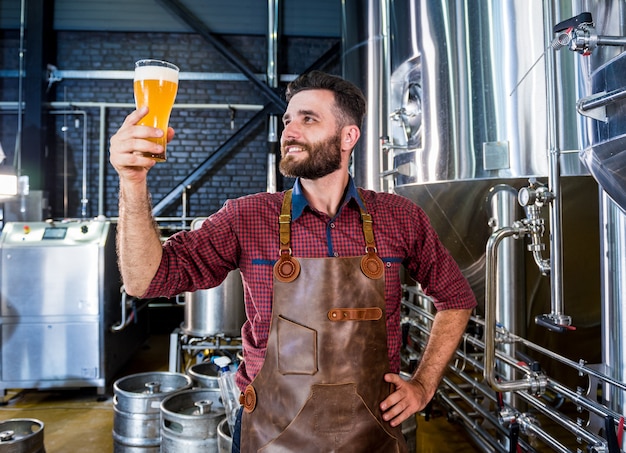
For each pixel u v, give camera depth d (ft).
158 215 17.98
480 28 7.66
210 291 10.70
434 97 8.41
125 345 13.44
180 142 18.44
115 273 12.46
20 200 15.02
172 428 7.14
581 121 4.03
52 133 17.97
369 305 3.58
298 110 3.77
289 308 3.55
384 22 11.55
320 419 3.46
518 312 7.38
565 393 5.04
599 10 4.20
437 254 4.22
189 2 18.06
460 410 8.54
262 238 3.80
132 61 18.24
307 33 18.49
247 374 3.91
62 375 11.48
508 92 7.34
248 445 3.62
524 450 6.52
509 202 7.30
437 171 8.34
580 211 7.36
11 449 6.61
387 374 3.63
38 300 11.45
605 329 4.92
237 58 18.07
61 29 17.80
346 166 4.02
